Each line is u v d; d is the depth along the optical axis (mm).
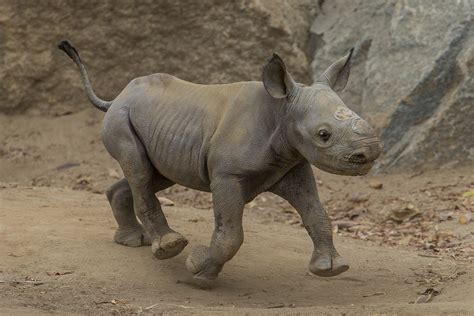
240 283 14289
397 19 24125
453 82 22969
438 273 15227
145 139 14164
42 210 17406
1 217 16578
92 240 15461
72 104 26562
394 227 19625
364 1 25875
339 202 21656
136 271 14227
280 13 25516
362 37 25000
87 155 24844
